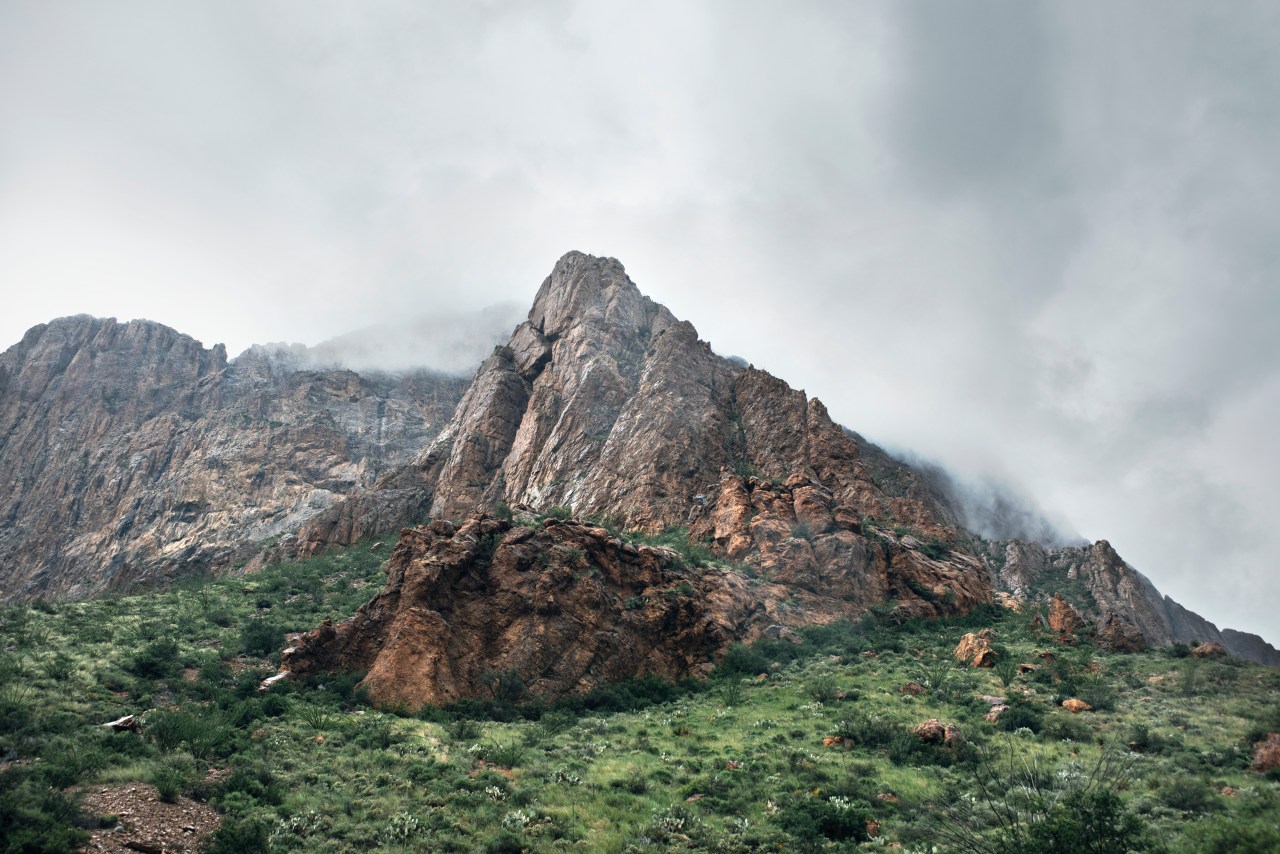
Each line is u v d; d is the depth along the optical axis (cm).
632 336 14775
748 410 11562
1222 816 2305
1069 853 2192
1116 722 4059
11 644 4506
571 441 11725
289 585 7812
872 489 9806
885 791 3338
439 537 5981
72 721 3369
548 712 5000
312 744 3769
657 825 3045
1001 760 3638
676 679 5856
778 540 7694
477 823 3058
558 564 5944
